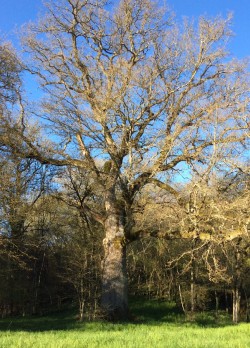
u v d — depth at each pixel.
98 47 20.69
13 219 20.45
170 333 13.08
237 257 21.83
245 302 25.98
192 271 24.31
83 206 22.03
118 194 21.17
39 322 21.45
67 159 20.38
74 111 18.83
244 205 15.21
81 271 23.78
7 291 27.56
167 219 18.30
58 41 20.75
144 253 28.52
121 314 19.48
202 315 24.89
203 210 16.09
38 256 30.58
